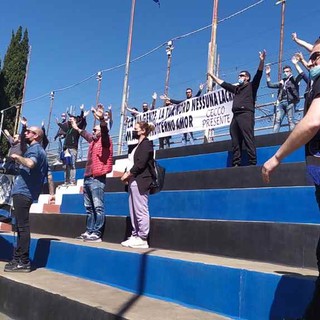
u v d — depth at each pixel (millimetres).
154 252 4887
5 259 6945
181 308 3898
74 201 8430
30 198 5645
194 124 10516
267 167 2760
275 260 4277
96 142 6539
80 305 4047
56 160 16469
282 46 10852
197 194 6055
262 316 3453
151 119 11930
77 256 5625
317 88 2580
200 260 4227
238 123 7516
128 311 3738
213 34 10797
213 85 10625
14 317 4949
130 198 5711
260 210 5250
